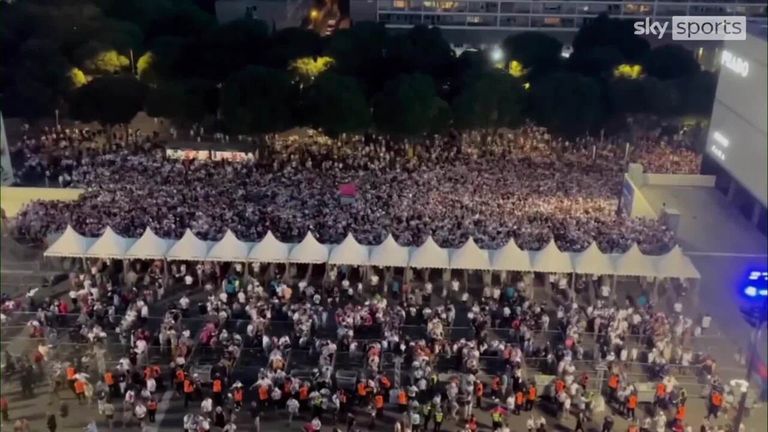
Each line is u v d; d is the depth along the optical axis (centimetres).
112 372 3616
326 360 3669
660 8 11375
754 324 2677
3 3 8438
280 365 3594
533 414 3531
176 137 7469
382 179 6075
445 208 5372
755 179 5791
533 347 3881
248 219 5069
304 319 3969
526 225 5103
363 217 5131
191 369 3650
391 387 3600
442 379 3681
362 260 4406
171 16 9325
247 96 6919
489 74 7344
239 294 4178
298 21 12531
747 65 5894
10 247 4772
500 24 11881
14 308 4134
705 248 5412
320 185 5878
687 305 4453
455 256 4425
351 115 6894
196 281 4541
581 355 3844
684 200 6294
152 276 4447
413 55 8444
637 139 7619
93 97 6919
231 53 8419
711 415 3444
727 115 6262
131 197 5416
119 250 4406
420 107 6925
